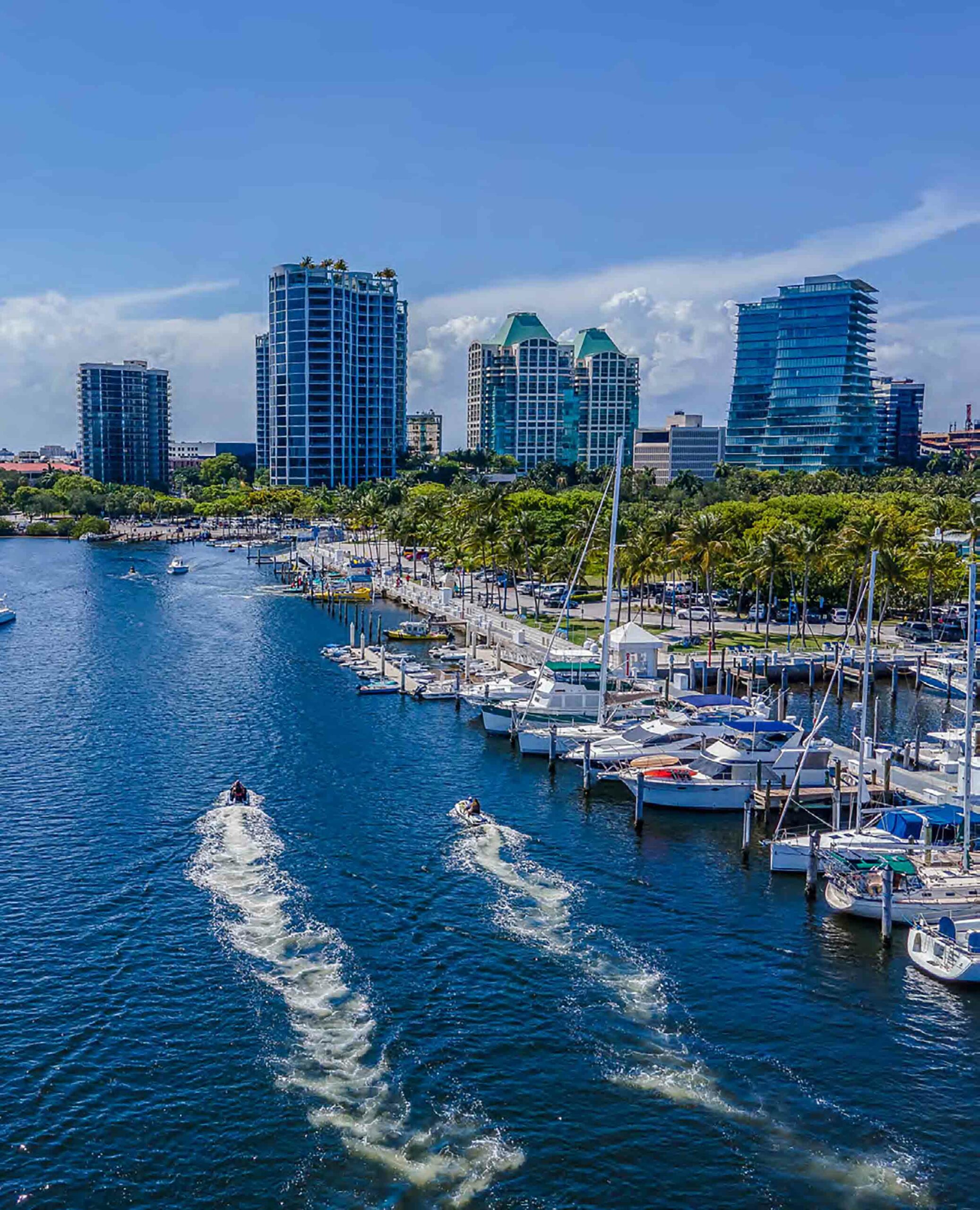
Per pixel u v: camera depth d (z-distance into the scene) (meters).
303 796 84.38
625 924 62.88
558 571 175.38
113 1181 41.00
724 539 143.38
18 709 113.31
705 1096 46.59
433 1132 43.84
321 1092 46.19
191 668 138.12
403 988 54.72
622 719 100.44
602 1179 41.38
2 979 54.94
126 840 74.00
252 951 58.19
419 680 125.12
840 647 111.25
